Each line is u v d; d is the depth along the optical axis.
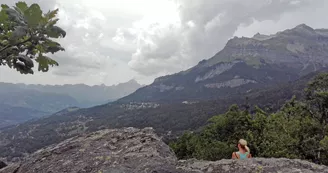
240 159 5.00
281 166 4.70
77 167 4.46
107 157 4.68
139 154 4.68
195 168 4.62
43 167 4.72
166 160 4.62
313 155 22.23
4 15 1.77
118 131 6.04
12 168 5.09
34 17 1.76
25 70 1.96
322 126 23.98
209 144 29.20
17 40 1.84
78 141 5.65
